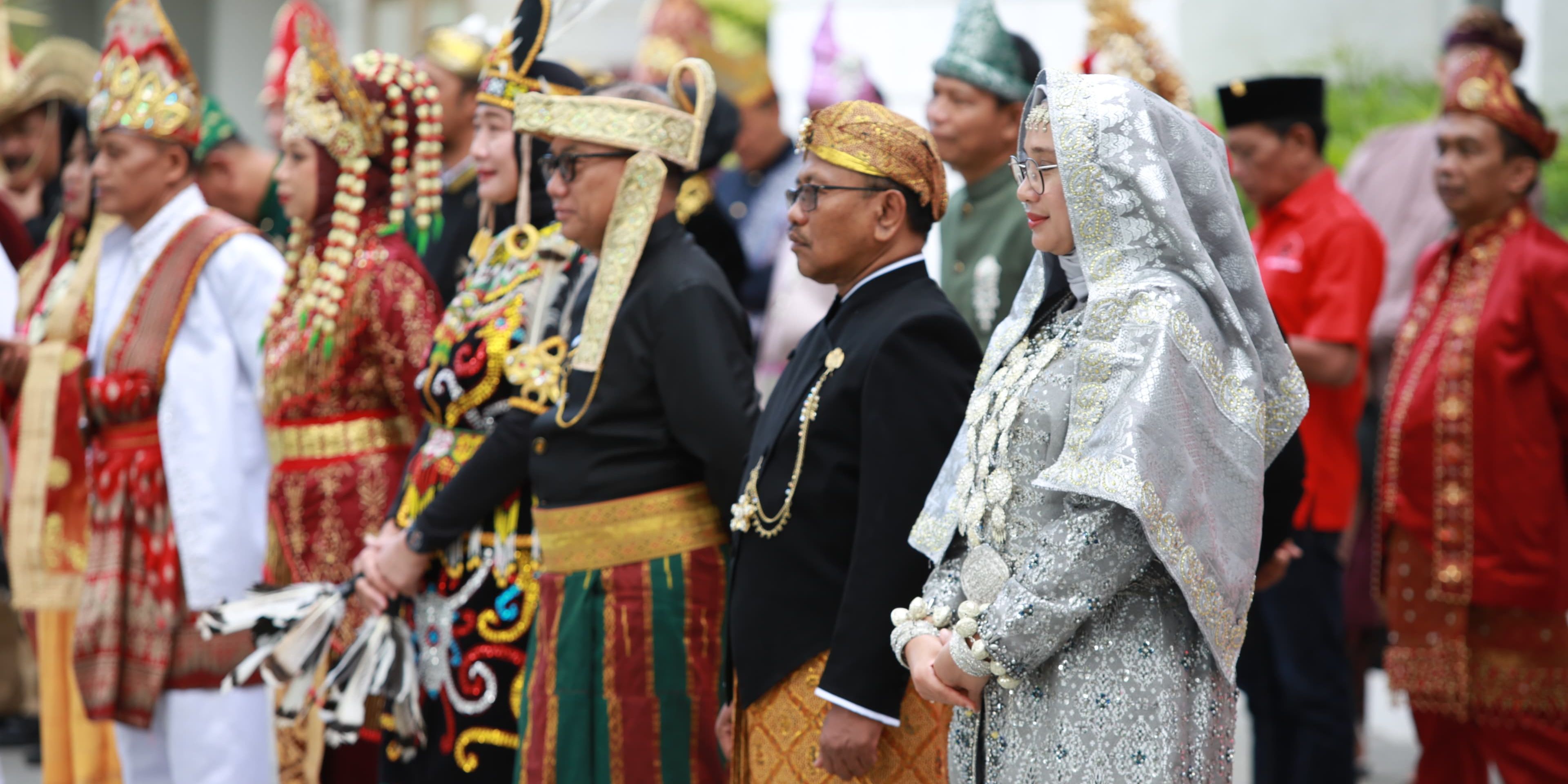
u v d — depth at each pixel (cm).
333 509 1454
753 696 1047
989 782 872
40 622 1731
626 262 1209
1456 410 1511
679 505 1202
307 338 1456
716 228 1573
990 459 883
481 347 1321
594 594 1196
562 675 1192
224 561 1558
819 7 2769
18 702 2286
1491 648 1502
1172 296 818
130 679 1566
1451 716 1531
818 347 1063
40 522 1708
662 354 1186
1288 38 2678
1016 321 928
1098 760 823
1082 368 823
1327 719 1587
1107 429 798
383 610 1318
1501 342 1495
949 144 1487
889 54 2723
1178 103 1527
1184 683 834
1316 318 1598
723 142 1554
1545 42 2295
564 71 1410
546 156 1253
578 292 1295
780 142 2208
